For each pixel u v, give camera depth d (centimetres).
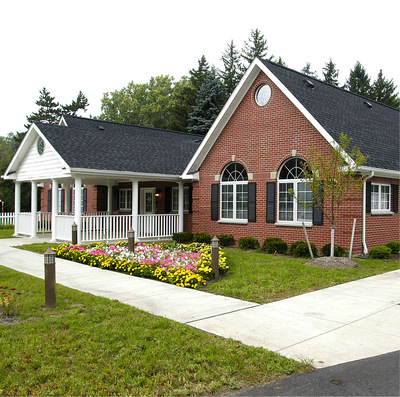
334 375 486
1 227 2778
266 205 1552
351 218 1323
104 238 1720
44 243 1761
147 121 5516
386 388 454
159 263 1114
